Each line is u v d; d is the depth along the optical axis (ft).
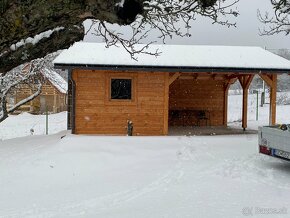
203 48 59.52
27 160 36.09
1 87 53.36
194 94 67.92
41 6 6.15
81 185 28.50
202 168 32.83
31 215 21.39
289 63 52.90
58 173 32.14
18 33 6.29
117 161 35.88
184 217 19.69
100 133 51.42
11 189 27.61
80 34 7.55
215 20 14.74
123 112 51.72
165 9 11.55
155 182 28.55
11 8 5.97
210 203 22.54
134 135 51.49
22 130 85.15
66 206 23.07
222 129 61.57
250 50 59.62
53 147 40.47
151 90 51.98
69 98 57.72
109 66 47.98
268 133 31.71
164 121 52.08
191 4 11.83
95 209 22.33
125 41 16.60
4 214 21.63
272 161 35.24
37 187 28.17
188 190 25.99
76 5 6.42
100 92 51.24
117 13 6.86
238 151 40.16
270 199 23.39
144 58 50.44
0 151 41.65
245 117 62.08
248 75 60.80
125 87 51.78
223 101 68.33
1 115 54.49
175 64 49.32
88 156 36.65
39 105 123.54
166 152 39.29
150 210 21.30
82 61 47.73
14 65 6.90
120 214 20.67
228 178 29.27
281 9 19.97
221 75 65.10
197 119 67.51
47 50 7.16
